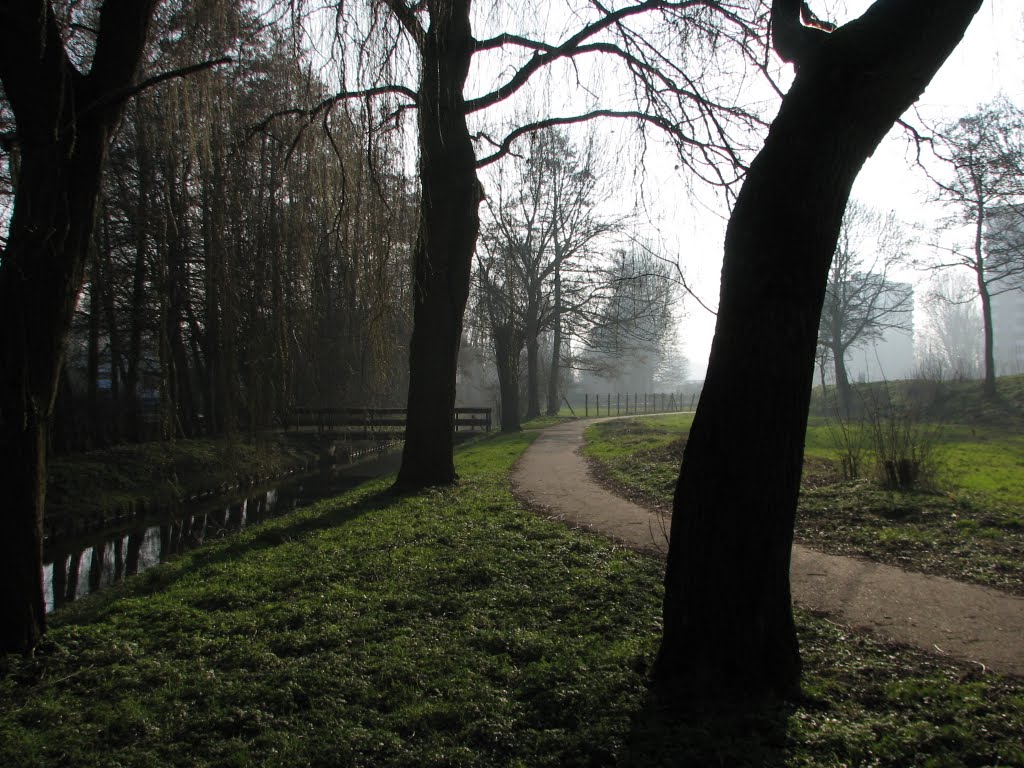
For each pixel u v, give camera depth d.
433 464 12.63
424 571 6.77
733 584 3.86
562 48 9.84
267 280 9.91
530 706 3.96
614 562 6.90
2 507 4.91
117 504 14.07
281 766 3.44
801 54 4.25
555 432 28.12
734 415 3.88
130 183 15.84
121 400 20.75
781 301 3.82
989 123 11.55
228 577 7.10
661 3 8.56
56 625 6.15
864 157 3.97
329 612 5.70
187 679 4.53
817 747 3.35
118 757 3.59
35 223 4.79
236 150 8.91
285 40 7.43
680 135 8.73
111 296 17.91
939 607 5.60
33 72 4.76
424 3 7.92
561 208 30.45
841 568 6.84
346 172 8.28
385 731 3.74
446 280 12.25
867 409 13.60
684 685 3.89
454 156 11.64
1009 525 8.12
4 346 4.80
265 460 11.27
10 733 3.85
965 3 3.72
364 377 12.09
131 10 5.30
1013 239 26.66
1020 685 4.06
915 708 3.76
